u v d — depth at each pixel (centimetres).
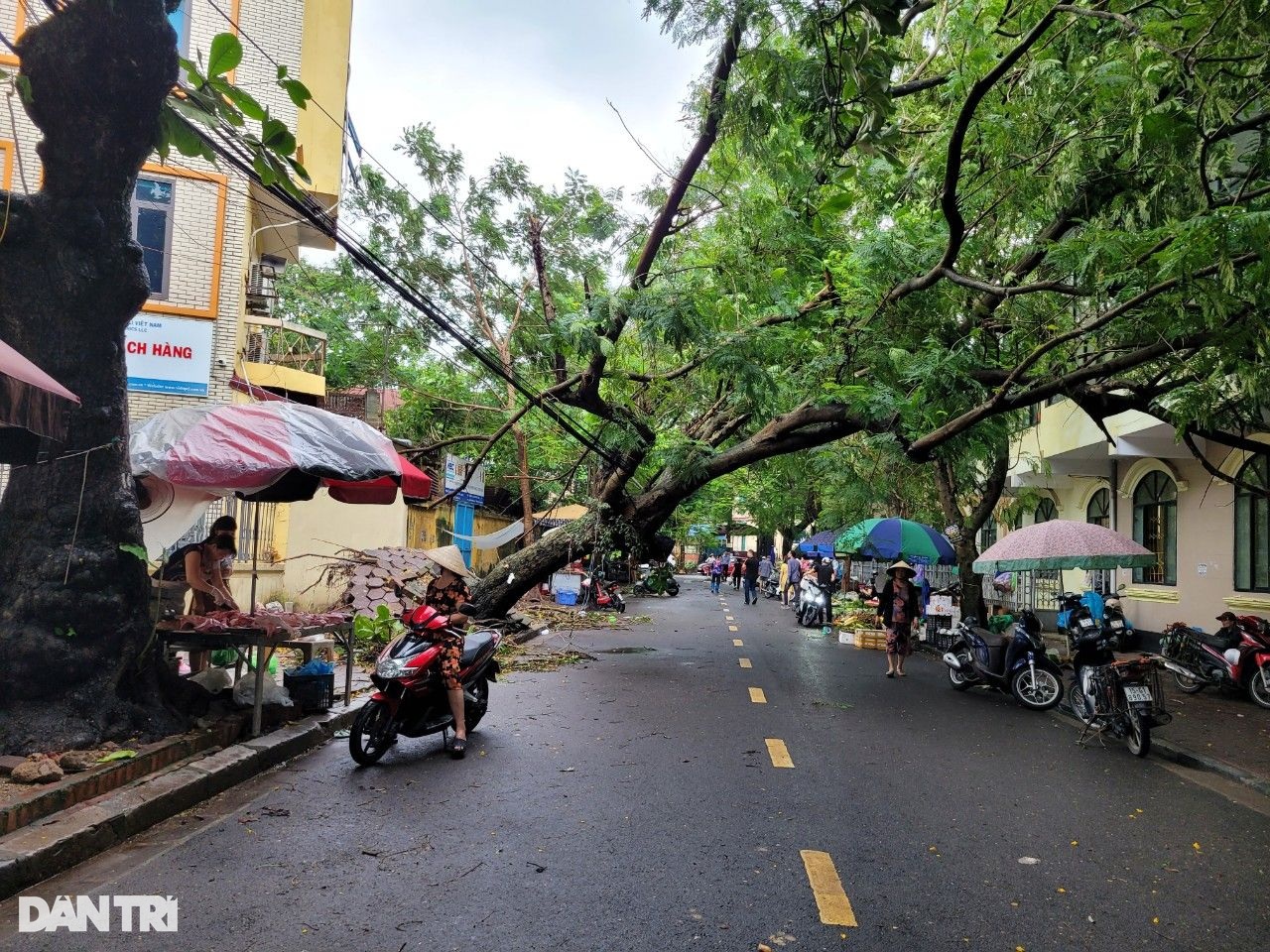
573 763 717
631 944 383
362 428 823
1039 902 452
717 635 1909
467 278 1891
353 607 1252
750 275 1098
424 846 504
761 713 974
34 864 432
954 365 1055
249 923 393
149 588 628
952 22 964
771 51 686
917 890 462
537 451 2556
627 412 1304
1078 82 839
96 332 601
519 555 1628
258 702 700
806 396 1226
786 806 607
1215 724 991
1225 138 752
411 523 1930
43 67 555
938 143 1041
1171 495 1648
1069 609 1530
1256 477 1382
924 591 1994
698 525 5225
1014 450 2056
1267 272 650
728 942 388
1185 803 673
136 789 539
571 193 1848
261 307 1494
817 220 887
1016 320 1091
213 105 583
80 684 580
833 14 568
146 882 439
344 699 884
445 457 2119
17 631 567
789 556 3228
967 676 1212
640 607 2781
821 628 2155
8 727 549
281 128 579
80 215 585
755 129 777
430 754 740
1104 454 1738
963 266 1068
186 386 1232
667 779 668
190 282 1241
